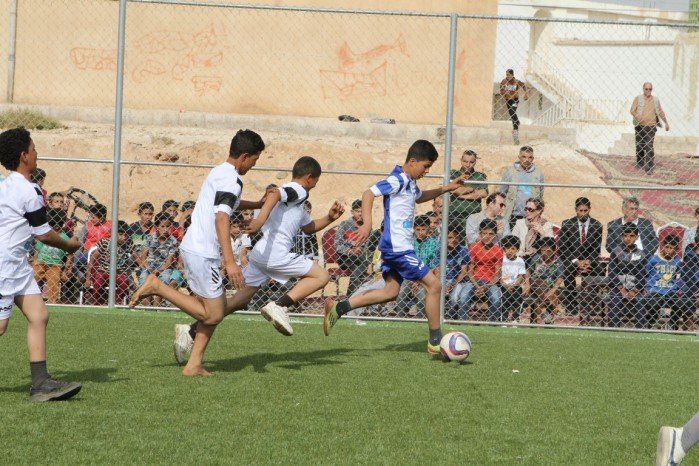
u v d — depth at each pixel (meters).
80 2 34.50
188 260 10.16
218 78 35.12
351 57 35.41
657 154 30.33
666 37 44.09
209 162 29.59
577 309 17.22
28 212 8.59
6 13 33.91
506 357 12.91
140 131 31.31
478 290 16.72
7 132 8.69
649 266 16.83
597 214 27.58
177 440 7.64
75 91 34.59
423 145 11.98
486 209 17.22
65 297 17.36
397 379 10.77
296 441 7.74
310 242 17.39
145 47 34.84
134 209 27.86
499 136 32.56
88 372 10.51
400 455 7.44
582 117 39.91
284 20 35.16
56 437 7.62
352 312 16.88
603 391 10.61
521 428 8.56
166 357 11.71
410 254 12.15
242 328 14.95
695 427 6.81
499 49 47.34
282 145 30.33
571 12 51.41
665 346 14.90
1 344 12.20
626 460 7.62
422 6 35.41
